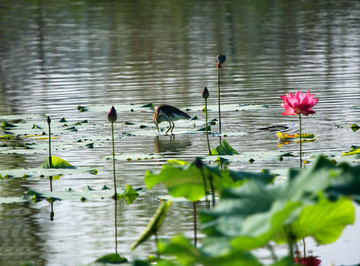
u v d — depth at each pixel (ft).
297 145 44.37
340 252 23.93
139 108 58.80
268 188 15.85
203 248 14.58
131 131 51.34
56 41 109.91
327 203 15.05
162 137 49.57
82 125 53.72
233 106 58.65
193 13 145.38
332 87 66.95
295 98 31.89
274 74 76.02
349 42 99.76
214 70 80.12
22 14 149.79
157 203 32.32
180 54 93.71
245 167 38.17
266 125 52.19
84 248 26.04
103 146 46.83
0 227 29.17
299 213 14.69
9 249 26.18
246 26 121.80
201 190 22.13
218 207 15.70
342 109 56.70
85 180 37.09
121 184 35.83
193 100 62.90
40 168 39.09
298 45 98.37
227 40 105.60
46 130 51.55
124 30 121.60
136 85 71.87
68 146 45.11
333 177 15.02
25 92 69.97
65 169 38.58
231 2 166.91
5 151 43.75
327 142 44.83
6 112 59.47
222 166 38.55
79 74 80.33
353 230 26.30
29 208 32.24
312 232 15.94
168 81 73.82
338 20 127.54
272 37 107.45
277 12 143.54
